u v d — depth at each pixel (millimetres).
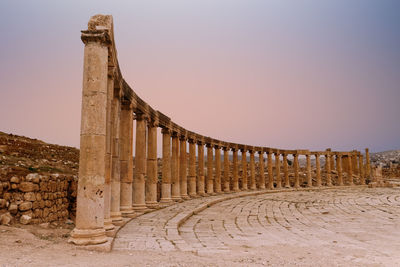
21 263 7703
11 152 23953
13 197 12656
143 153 20844
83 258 8820
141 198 20328
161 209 22000
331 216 20906
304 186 51000
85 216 10523
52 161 25859
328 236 14539
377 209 24172
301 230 16078
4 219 11758
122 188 17969
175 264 8672
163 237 12836
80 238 10305
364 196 34094
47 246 9820
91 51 11359
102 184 10977
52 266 7715
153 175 22406
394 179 69312
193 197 30516
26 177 13164
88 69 11281
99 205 10766
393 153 131875
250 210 23109
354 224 18031
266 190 40906
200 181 32875
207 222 17984
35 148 27516
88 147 10906
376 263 9500
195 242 12609
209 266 8680
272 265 9094
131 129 18484
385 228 16797
